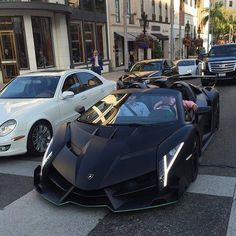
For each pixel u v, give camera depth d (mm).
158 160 4137
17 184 5297
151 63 15359
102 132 4805
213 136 7289
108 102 5672
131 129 4777
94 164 4184
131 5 33594
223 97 12805
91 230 3883
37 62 21656
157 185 4027
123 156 4215
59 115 7215
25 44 21047
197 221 3969
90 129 4977
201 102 6527
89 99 8289
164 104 5297
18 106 6812
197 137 5184
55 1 22359
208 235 3701
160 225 3908
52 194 4395
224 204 4340
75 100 7781
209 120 6926
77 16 24609
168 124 4887
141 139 4477
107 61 28812
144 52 35469
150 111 5215
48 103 7086
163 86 6469
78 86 8188
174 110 5164
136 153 4234
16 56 20906
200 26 64812
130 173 4035
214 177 5168
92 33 27172
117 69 30422
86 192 4051
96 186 3998
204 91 7477
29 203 4590
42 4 20297
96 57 19062
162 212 4160
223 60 16438
